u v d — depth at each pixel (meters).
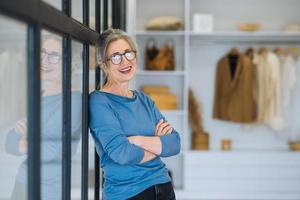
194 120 4.79
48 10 1.22
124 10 3.56
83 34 1.79
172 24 4.50
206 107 4.96
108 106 1.89
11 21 1.02
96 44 1.99
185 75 4.55
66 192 1.60
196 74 4.93
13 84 1.24
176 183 4.96
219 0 4.88
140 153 1.85
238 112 4.58
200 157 4.63
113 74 1.93
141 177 1.91
